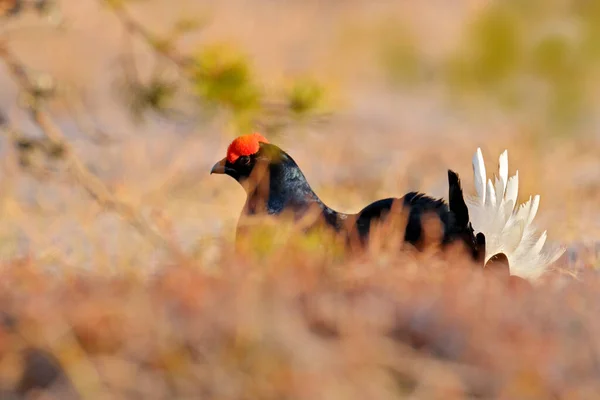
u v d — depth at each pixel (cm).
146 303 1251
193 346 1185
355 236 1652
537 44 3562
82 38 5344
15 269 1510
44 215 2447
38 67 5031
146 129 3806
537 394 1170
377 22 6334
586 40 3544
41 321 1209
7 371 1179
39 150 2255
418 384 1173
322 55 6041
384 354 1188
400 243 1612
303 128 2270
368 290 1342
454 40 5003
